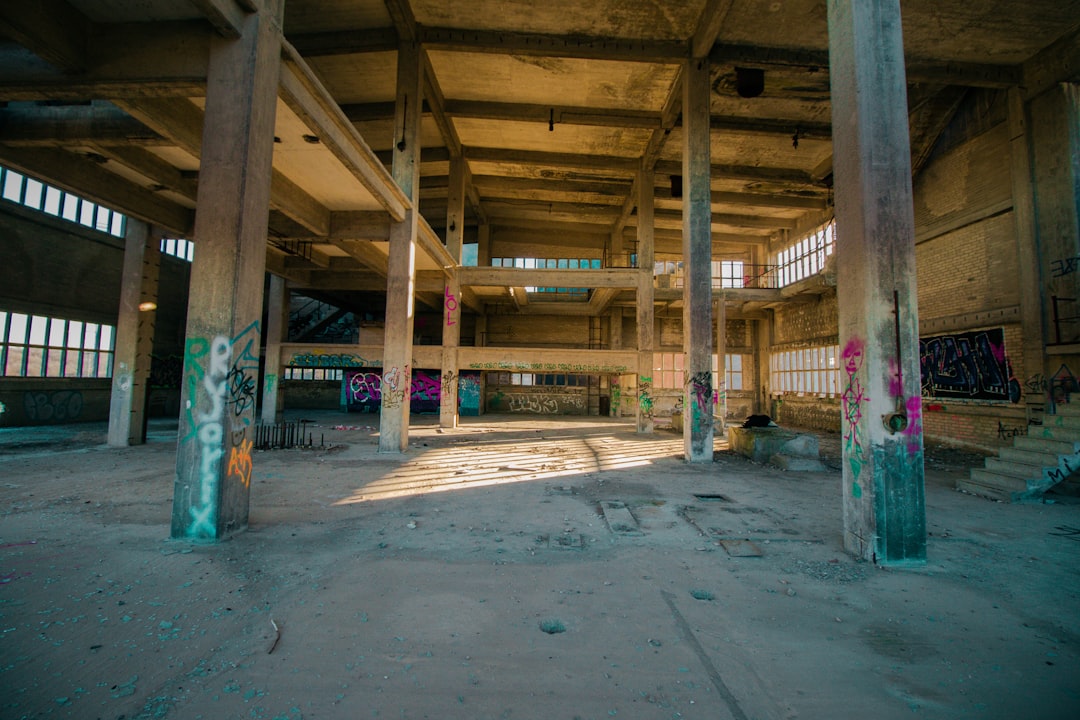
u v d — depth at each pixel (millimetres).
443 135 18047
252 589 4219
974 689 2990
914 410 5223
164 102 7336
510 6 12281
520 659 3217
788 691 2934
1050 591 4480
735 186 20422
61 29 5547
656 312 28688
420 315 29703
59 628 3500
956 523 6754
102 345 19234
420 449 13562
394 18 12602
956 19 10969
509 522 6504
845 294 5680
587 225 27125
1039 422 11617
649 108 16594
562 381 30391
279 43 6105
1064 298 11156
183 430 5449
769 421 13812
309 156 9141
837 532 6219
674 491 8664
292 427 13594
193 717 2598
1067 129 11188
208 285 5465
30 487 8016
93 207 18688
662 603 4109
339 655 3225
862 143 5441
